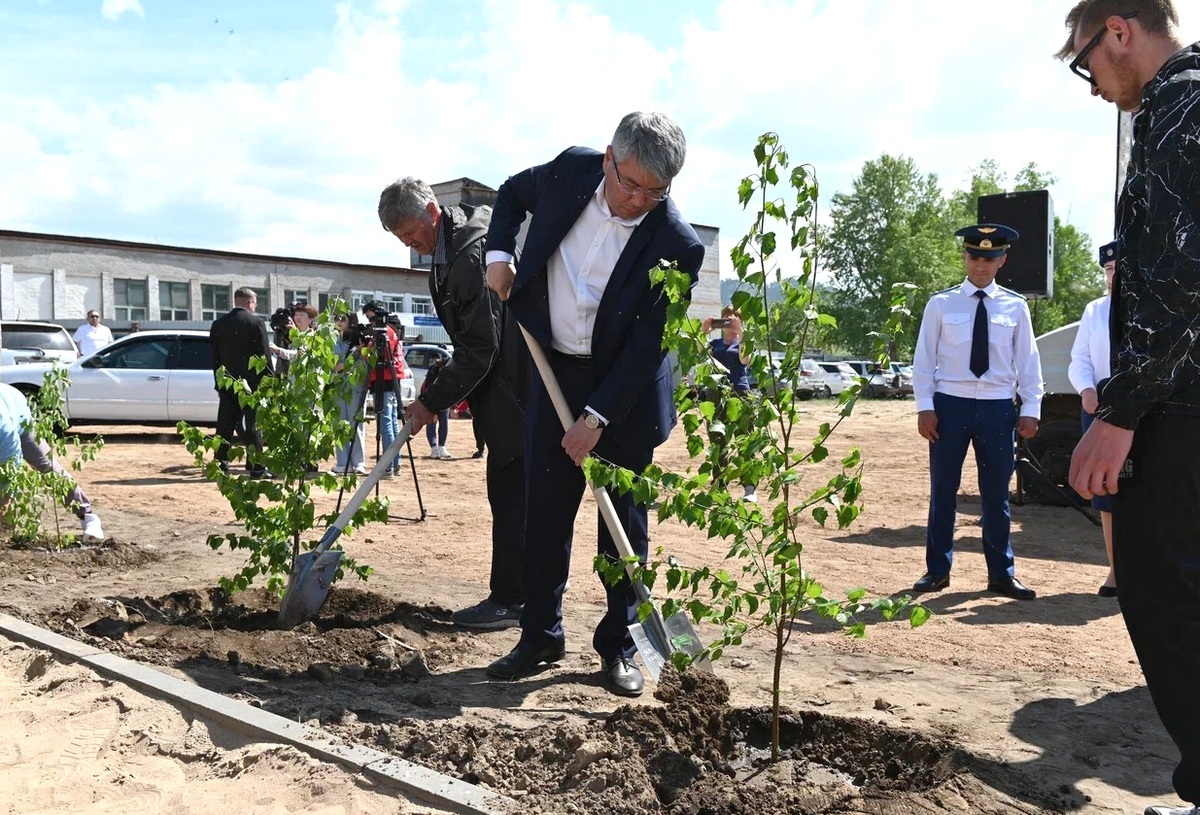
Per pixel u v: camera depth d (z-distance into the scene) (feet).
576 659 14.17
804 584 9.77
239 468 38.32
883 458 47.03
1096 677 13.60
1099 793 9.67
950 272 213.87
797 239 9.34
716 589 9.90
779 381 9.49
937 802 9.11
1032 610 17.72
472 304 14.97
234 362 37.58
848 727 10.87
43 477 20.70
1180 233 7.70
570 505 13.32
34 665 12.98
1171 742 11.10
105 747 10.61
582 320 12.70
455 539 24.25
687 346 9.50
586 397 12.98
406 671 13.26
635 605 12.96
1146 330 7.98
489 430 15.64
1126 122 27.84
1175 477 8.23
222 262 145.59
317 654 13.94
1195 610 8.35
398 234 15.49
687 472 9.86
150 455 44.09
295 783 9.59
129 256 138.21
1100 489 8.34
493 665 13.33
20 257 129.80
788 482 9.53
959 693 12.84
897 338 9.37
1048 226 32.14
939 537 19.38
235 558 20.79
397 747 10.41
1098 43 8.55
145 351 50.42
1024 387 19.54
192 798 9.38
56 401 21.50
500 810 8.80
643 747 9.98
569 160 12.78
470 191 156.46
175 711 11.41
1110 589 18.93
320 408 16.37
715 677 11.73
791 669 13.87
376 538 24.30
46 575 18.47
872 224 216.95
